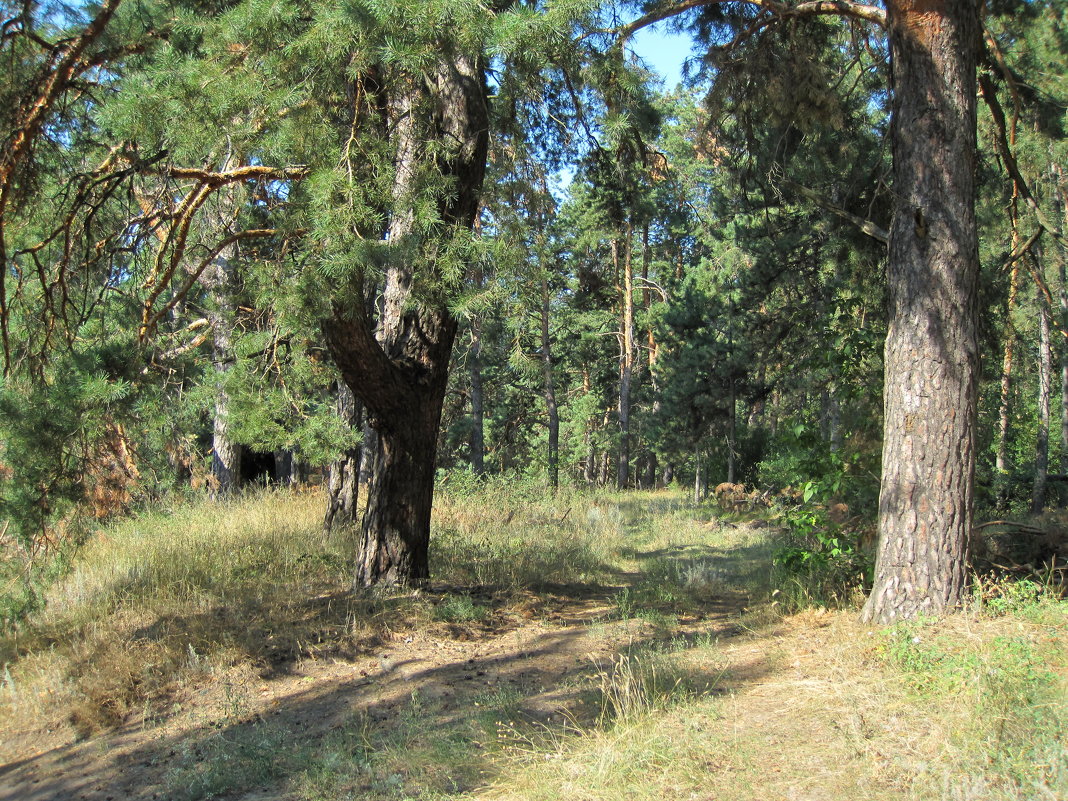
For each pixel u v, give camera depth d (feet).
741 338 65.67
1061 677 14.79
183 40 22.20
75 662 21.99
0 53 20.70
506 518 44.83
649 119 30.63
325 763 15.78
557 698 18.51
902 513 19.60
